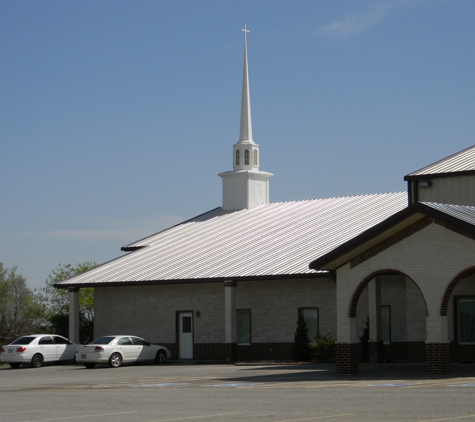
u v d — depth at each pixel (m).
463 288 32.84
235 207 51.84
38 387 25.02
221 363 37.88
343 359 26.33
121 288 44.69
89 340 51.72
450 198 34.72
